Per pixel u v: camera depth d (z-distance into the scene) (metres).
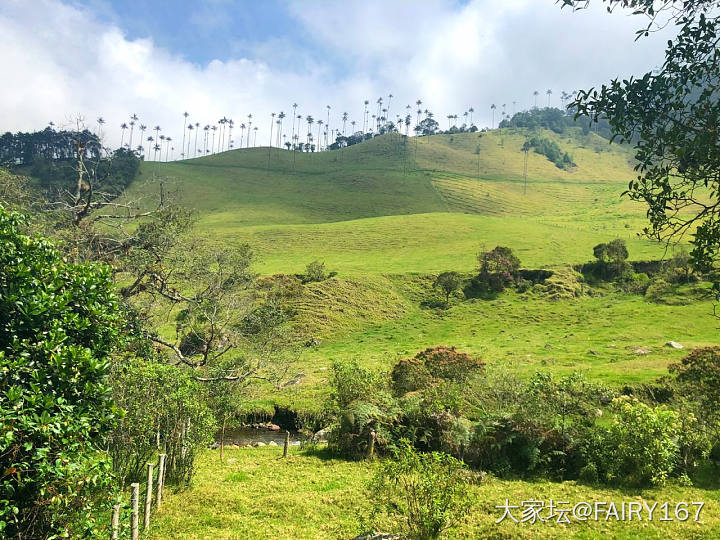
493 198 188.50
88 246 31.05
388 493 14.30
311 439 26.34
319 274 83.25
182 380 17.03
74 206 32.94
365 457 21.36
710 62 6.12
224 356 39.56
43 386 8.14
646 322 63.19
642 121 6.50
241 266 36.88
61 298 9.03
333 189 193.62
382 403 23.50
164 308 33.25
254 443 28.91
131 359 15.70
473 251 102.38
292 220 151.38
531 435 19.84
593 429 19.97
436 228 124.38
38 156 155.75
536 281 85.75
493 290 83.94
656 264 84.88
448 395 23.14
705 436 19.25
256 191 186.62
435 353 32.41
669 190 6.40
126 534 10.95
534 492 16.58
